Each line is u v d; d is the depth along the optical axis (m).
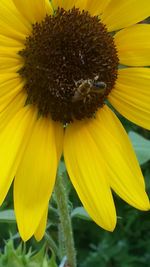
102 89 0.16
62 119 0.16
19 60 0.15
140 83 0.16
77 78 0.16
